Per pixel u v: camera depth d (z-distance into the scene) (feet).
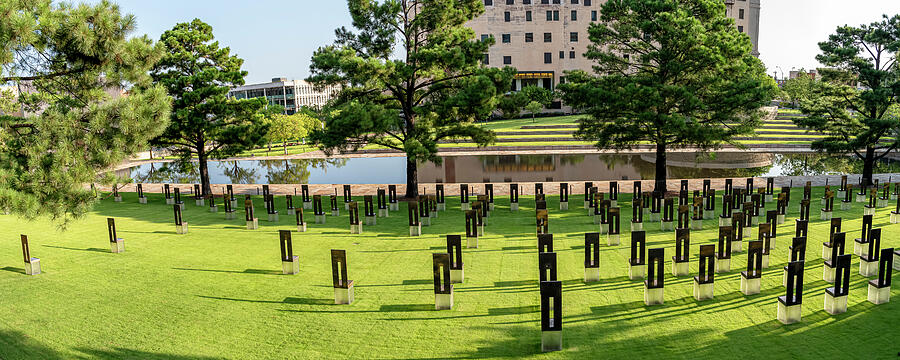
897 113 102.22
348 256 54.80
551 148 177.78
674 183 107.65
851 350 30.63
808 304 37.47
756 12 306.55
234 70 100.78
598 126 95.86
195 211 84.28
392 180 131.54
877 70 89.66
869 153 96.94
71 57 38.34
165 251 56.95
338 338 34.53
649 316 36.47
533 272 47.16
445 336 34.32
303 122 230.68
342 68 82.43
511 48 271.28
